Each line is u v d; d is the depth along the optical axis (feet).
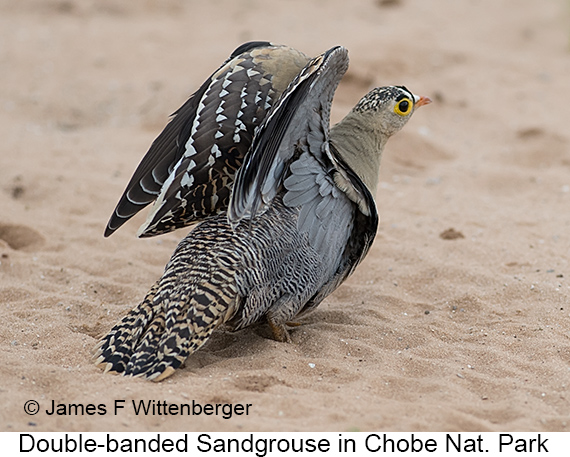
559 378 29.09
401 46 77.05
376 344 32.35
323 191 30.40
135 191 31.78
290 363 29.66
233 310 29.04
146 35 86.79
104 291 37.86
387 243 43.42
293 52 32.04
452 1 103.55
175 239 44.91
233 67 31.76
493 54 80.43
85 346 30.60
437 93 68.59
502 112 67.15
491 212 48.91
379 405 26.73
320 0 103.76
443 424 25.67
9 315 34.04
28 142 60.59
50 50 81.20
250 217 28.12
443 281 38.70
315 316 35.09
